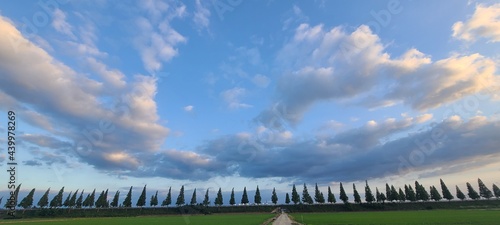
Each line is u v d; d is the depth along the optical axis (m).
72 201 121.25
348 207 129.12
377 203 129.00
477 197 123.12
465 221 49.47
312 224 52.41
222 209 138.38
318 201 142.25
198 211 130.25
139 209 127.12
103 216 114.25
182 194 137.75
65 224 65.19
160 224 63.41
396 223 50.31
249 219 78.88
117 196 130.38
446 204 120.12
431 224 45.69
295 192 145.88
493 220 49.94
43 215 106.69
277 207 141.12
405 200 129.25
